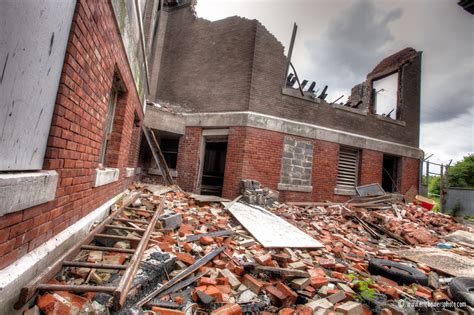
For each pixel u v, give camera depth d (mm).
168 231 4086
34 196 1727
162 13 10805
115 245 3049
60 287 1758
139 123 7520
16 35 1389
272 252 4070
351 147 9938
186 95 9820
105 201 4152
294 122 8789
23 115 1567
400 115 11273
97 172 3281
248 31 8727
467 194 13578
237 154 8148
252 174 8102
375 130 10469
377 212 8203
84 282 2260
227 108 8695
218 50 9328
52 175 1973
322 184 9180
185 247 3512
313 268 3561
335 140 9445
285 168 8602
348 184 10008
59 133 2074
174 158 10359
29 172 1755
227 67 8984
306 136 8938
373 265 3984
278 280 3041
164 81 10492
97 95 2891
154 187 7609
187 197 7156
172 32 10758
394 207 8633
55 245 2139
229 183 8156
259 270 3084
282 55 8914
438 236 7082
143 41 5512
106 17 2842
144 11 6211
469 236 6871
